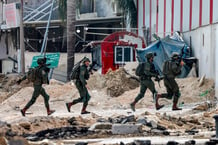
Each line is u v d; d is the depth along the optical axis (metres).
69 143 33.97
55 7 145.12
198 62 85.94
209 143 32.78
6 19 146.50
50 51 153.12
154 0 120.50
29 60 139.50
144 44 115.12
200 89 73.75
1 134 30.83
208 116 50.91
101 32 148.38
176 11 105.38
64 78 128.25
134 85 83.81
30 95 73.38
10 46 157.00
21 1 115.69
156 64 92.81
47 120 45.62
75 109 66.19
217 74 72.06
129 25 136.38
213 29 77.06
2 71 161.12
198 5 91.94
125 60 108.06
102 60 106.94
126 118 44.38
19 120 46.75
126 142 33.88
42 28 147.75
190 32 93.06
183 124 44.81
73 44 112.94
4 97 83.31
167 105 67.81
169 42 93.38
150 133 39.22
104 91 81.00
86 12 150.75
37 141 35.09
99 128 41.00
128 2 134.50
